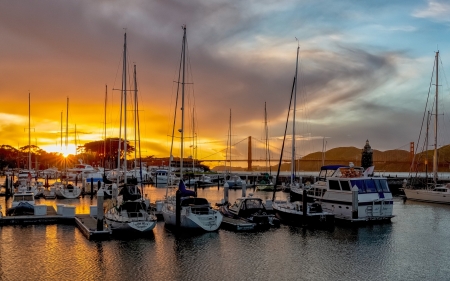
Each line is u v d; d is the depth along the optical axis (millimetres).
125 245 30672
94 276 24156
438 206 56000
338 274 25016
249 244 31547
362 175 42125
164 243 31406
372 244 32062
